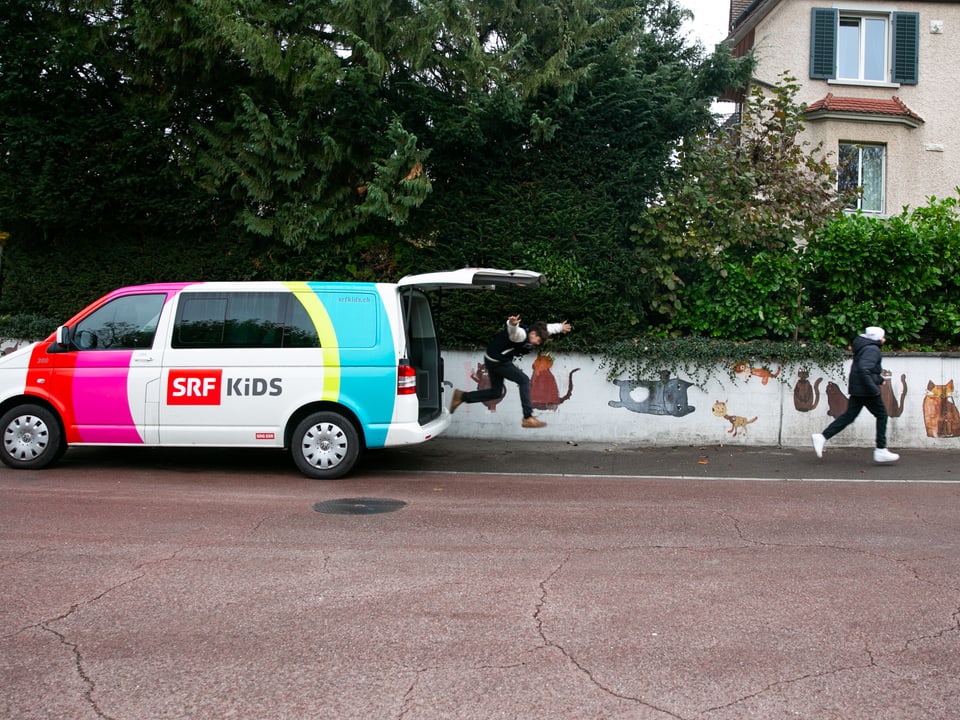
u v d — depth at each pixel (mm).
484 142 11164
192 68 11234
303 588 4832
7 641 4023
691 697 3502
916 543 6062
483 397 9430
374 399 8141
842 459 10273
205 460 9242
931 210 12109
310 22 10867
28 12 10758
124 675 3662
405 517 6680
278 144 10836
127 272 11461
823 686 3617
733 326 11719
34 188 10570
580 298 11133
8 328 11266
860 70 18062
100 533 5977
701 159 12000
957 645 4090
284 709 3365
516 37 11414
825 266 11578
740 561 5520
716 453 10648
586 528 6426
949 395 11281
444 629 4230
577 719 3305
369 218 11328
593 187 11453
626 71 11555
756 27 18406
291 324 8219
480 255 11383
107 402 8242
